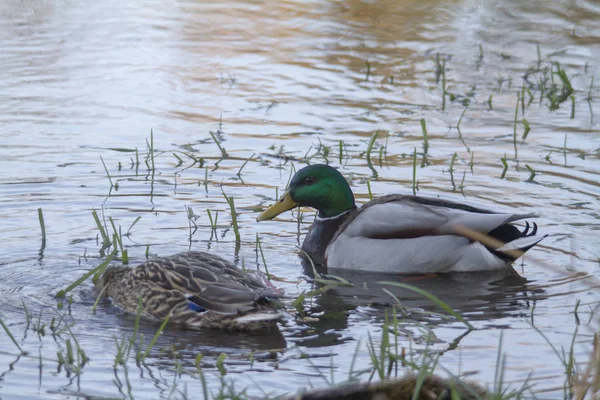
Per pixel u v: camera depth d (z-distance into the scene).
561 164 16.25
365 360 9.59
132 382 8.97
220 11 27.72
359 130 18.14
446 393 8.15
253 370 9.32
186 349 9.90
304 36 25.17
